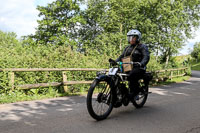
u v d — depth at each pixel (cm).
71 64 920
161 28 3073
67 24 2916
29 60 782
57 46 1064
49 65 832
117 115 453
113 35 2342
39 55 917
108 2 2623
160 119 427
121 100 445
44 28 2933
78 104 579
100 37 2497
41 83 721
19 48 1012
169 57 3441
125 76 458
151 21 2953
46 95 711
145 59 470
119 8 2438
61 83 772
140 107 538
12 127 364
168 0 2828
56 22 2867
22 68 678
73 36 3050
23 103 585
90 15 2886
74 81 809
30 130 349
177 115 461
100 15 2777
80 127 367
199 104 584
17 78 706
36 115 449
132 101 488
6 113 464
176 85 1183
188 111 499
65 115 450
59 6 2872
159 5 2839
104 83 424
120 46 2323
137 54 481
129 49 496
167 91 883
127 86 472
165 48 3119
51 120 409
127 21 2669
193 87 1052
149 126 380
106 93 425
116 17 2459
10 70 657
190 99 671
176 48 2959
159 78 1373
